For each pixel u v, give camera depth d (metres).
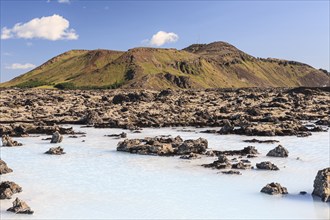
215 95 164.75
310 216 33.59
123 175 47.62
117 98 142.12
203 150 61.16
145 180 45.19
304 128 83.62
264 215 33.91
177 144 65.06
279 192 39.84
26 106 124.88
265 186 40.59
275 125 85.19
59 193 40.47
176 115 105.19
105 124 95.00
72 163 54.56
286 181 44.31
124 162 55.03
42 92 198.88
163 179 45.59
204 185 42.94
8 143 68.56
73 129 90.62
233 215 33.91
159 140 68.00
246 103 128.38
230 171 48.12
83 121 100.69
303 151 61.53
